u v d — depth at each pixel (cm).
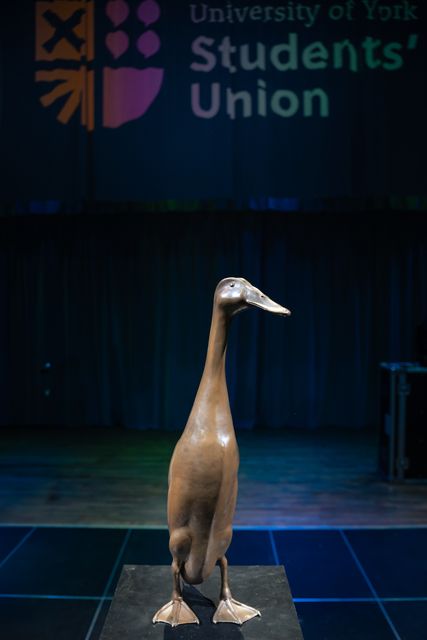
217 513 211
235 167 530
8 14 527
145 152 530
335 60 524
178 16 526
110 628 213
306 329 746
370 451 644
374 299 753
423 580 347
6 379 768
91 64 528
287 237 745
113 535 408
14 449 652
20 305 764
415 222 740
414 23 520
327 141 527
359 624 303
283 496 496
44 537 405
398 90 523
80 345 762
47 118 530
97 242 756
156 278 746
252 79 527
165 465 591
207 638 206
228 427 213
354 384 749
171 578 248
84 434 724
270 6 525
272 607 226
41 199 534
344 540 401
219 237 741
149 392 754
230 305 212
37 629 296
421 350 552
